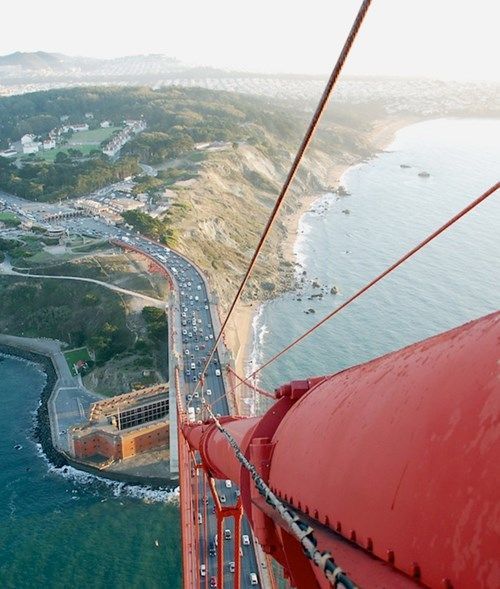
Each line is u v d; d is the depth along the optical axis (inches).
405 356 286.7
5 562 3078.2
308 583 400.2
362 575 225.1
